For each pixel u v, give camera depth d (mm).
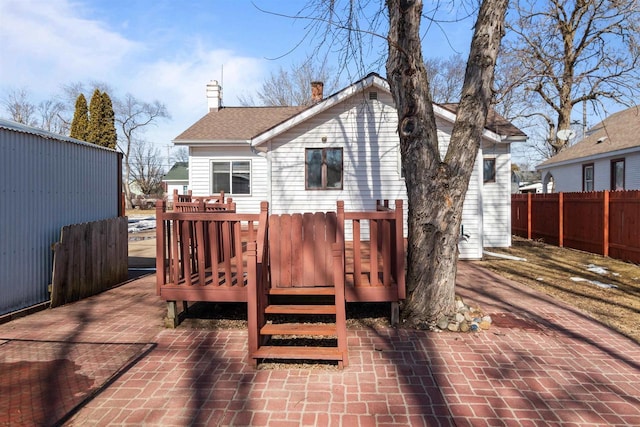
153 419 2904
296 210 9719
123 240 7930
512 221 16188
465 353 4086
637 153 14000
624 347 4238
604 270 8453
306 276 4570
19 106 42188
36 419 2896
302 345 4418
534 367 3754
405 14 4707
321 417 2918
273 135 9500
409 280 4965
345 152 9633
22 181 5566
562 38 13227
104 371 3701
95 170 7402
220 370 3732
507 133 10961
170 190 45781
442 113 9289
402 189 9578
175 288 4859
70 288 6234
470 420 2873
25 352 4160
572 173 18781
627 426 2793
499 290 6750
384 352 4133
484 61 4773
